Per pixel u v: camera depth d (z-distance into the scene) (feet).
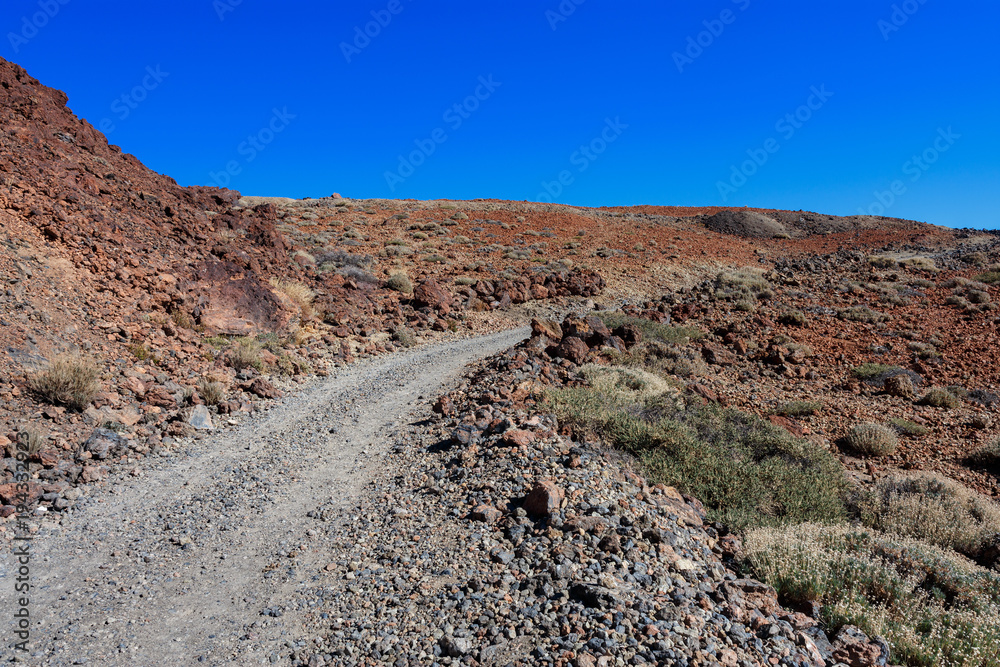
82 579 19.95
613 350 57.16
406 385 49.39
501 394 40.40
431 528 22.94
